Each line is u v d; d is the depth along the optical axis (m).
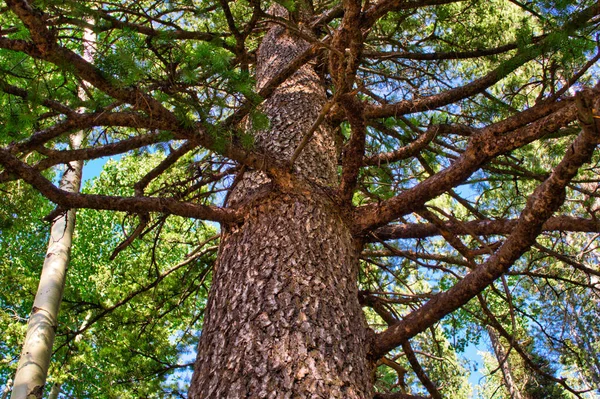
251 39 5.89
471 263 2.90
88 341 7.29
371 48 5.20
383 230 3.30
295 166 3.21
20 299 8.26
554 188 2.05
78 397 8.56
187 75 2.34
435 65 5.71
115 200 2.51
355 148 2.72
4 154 2.22
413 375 9.84
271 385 1.98
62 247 5.03
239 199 3.01
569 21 2.63
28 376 4.09
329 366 2.07
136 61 2.20
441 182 2.68
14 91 2.40
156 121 2.38
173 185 3.79
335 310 2.35
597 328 9.78
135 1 4.22
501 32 5.54
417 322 2.44
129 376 5.73
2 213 4.22
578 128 3.60
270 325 2.21
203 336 2.42
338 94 2.38
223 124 2.88
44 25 1.96
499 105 4.47
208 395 2.05
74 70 2.10
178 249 9.84
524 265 7.06
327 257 2.61
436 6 5.15
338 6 4.68
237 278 2.52
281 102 3.90
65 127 2.50
